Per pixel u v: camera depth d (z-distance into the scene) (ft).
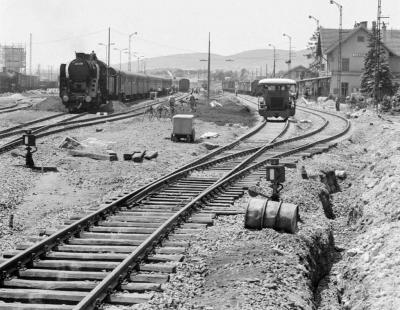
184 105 184.24
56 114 134.62
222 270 31.19
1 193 50.24
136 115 143.02
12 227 41.55
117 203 44.42
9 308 25.38
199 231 38.29
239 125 126.11
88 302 25.02
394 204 45.98
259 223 38.91
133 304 26.50
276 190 42.60
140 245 32.55
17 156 68.95
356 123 139.95
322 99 251.39
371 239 40.16
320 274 37.58
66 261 31.99
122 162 69.77
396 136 88.53
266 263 31.96
